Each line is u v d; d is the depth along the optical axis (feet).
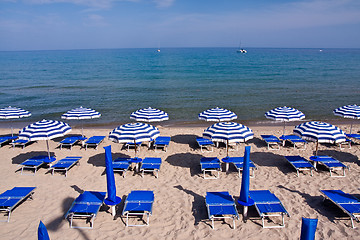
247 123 65.21
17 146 46.03
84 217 25.20
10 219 24.85
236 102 88.69
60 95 103.19
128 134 32.04
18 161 39.34
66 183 32.14
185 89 115.14
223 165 37.65
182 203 27.61
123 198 28.55
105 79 149.59
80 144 47.26
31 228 23.59
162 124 64.85
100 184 31.89
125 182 32.35
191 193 29.68
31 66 246.06
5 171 35.68
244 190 23.84
